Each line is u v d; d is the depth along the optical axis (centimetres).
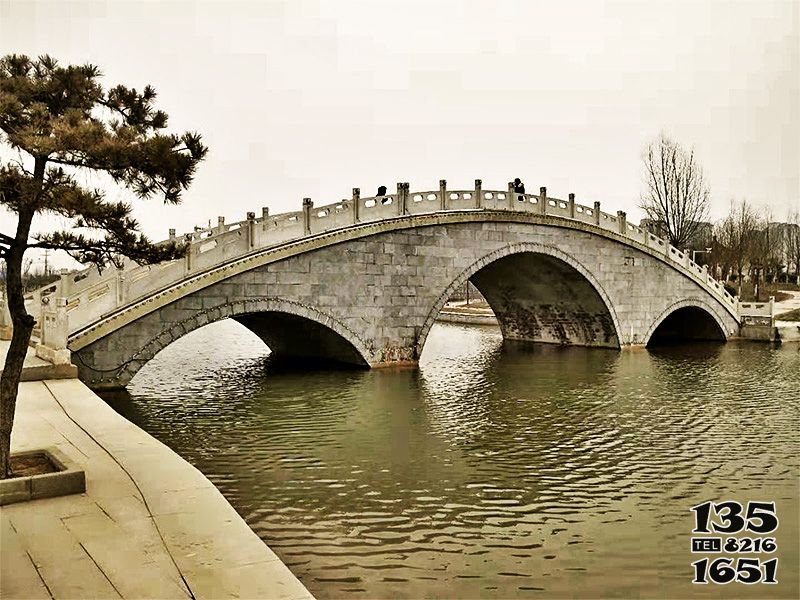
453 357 3331
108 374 1942
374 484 1263
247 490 1221
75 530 672
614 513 1131
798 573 916
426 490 1233
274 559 609
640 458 1460
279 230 2317
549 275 3566
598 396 2200
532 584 871
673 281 3891
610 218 3534
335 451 1481
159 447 988
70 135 809
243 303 2219
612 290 3572
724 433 1689
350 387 2273
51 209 842
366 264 2545
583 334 3875
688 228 5350
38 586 551
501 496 1207
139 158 862
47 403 1291
